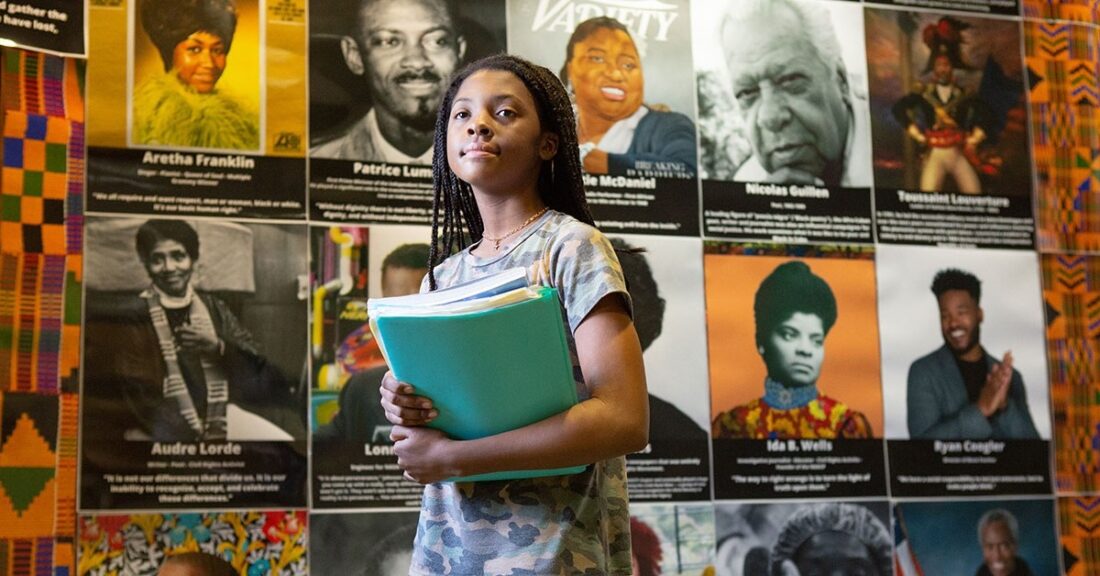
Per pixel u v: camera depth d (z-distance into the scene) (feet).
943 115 14.52
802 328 13.62
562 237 5.83
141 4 12.26
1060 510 14.02
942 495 13.71
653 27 13.75
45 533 11.16
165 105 12.18
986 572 13.67
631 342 5.62
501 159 5.99
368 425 12.26
